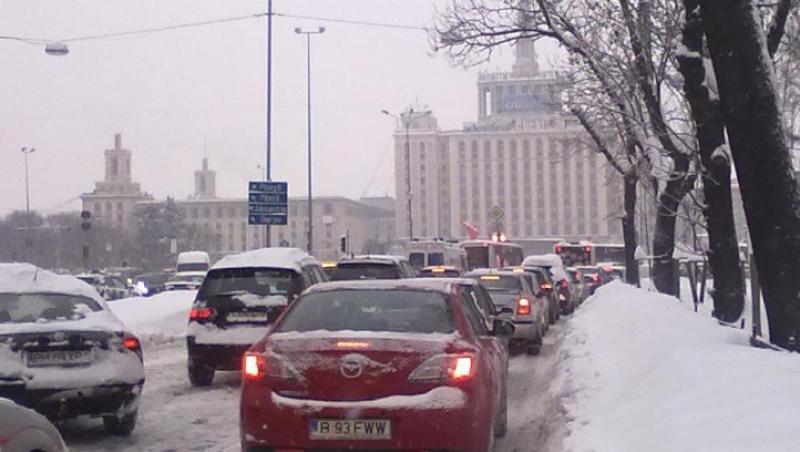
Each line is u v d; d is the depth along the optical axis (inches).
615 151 1049.5
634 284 1275.8
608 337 572.4
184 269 2034.9
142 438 377.7
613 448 257.6
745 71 362.0
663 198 804.0
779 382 248.1
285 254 567.2
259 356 274.4
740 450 193.8
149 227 2977.4
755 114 362.3
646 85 681.0
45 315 379.6
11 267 405.7
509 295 735.1
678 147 684.1
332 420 261.7
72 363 351.6
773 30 467.5
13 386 339.3
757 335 434.0
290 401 265.4
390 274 748.0
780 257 364.5
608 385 389.7
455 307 299.0
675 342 382.9
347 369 264.2
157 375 589.0
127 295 1649.9
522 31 808.9
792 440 191.5
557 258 1395.2
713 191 526.0
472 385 269.0
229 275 542.6
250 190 1450.5
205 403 474.6
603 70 738.2
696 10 494.0
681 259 946.1
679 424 236.5
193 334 531.5
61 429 395.5
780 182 363.3
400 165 4392.2
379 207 4793.3
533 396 504.4
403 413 260.1
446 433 260.8
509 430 392.8
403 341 268.5
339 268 755.4
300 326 291.3
